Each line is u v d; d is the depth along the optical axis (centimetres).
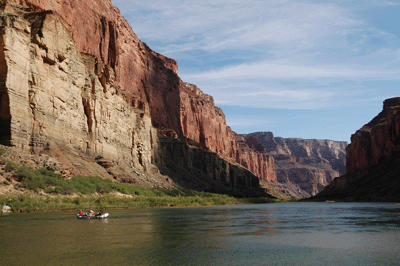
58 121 6494
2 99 5347
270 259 1909
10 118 5344
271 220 4081
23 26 5819
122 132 9200
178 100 18038
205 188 13100
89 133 7569
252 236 2695
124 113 9469
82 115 7425
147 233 2761
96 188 6259
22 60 5709
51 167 5584
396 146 14312
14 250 2058
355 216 4744
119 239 2459
